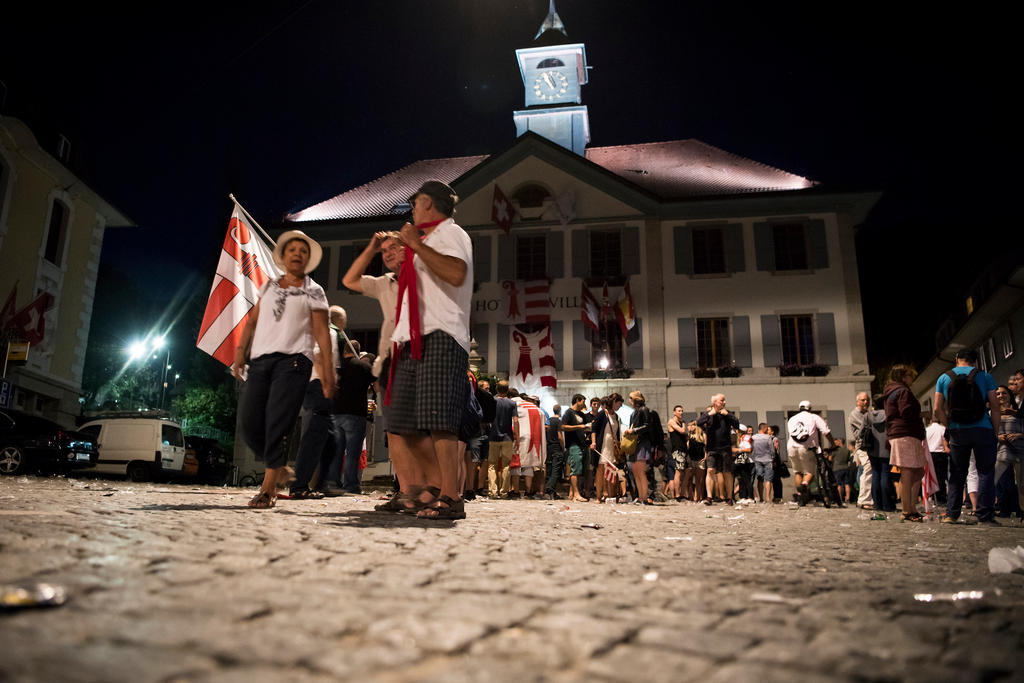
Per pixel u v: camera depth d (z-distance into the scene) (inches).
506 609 68.0
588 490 454.3
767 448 560.1
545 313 995.3
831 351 956.0
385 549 106.3
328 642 53.8
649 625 63.8
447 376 160.4
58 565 76.7
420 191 171.3
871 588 89.6
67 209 802.2
